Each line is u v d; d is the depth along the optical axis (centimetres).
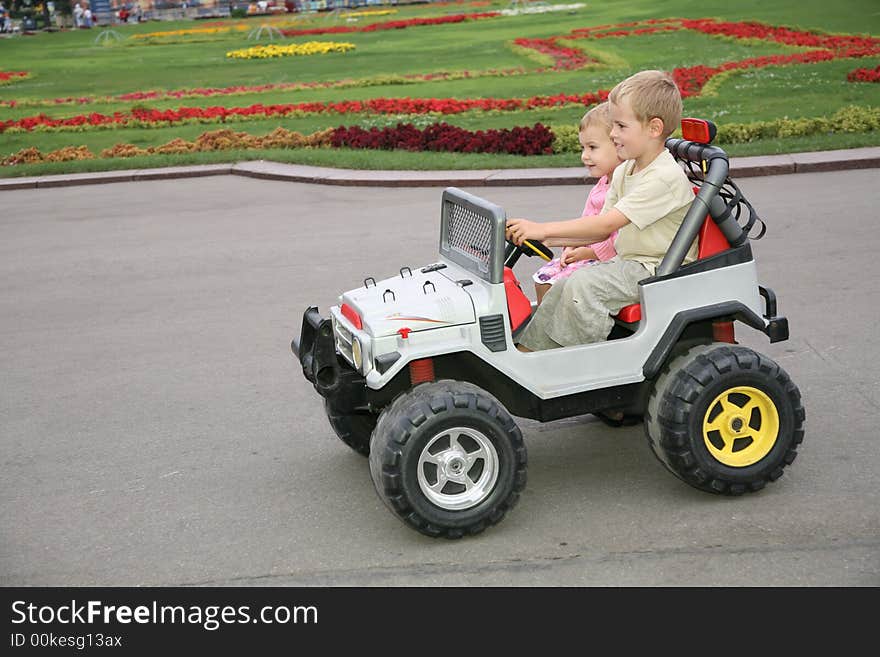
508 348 417
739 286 436
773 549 396
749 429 432
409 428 396
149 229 1130
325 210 1170
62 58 3934
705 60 2419
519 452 411
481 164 1340
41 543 439
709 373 418
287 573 404
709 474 426
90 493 487
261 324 752
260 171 1425
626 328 448
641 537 412
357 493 472
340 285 844
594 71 2447
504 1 6028
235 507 464
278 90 2522
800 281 770
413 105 1934
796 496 438
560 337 434
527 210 1082
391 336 404
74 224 1184
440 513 405
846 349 621
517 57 2894
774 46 2584
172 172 1473
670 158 435
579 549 406
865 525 409
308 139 1658
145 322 778
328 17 5638
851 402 540
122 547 432
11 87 2964
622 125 428
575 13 4309
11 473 515
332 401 427
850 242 871
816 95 1755
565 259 505
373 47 3531
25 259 1020
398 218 1096
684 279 428
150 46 4341
